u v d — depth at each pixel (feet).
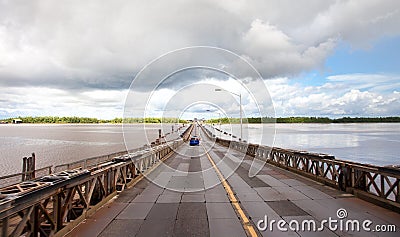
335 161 30.76
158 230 18.24
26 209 13.69
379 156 118.01
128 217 21.01
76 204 23.16
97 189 24.44
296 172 42.42
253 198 26.84
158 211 22.63
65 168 46.37
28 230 14.66
